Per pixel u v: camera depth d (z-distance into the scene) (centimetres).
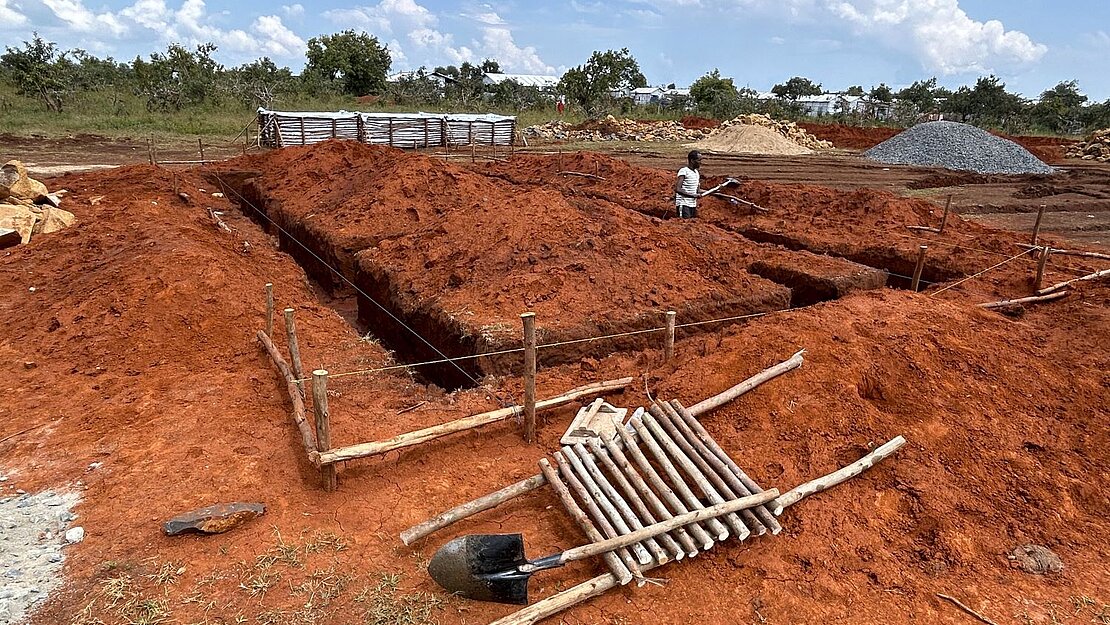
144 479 445
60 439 498
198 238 953
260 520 405
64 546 382
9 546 380
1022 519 445
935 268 953
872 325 628
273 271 953
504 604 354
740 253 950
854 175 2208
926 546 419
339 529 402
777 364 551
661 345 713
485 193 1211
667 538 390
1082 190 1875
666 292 764
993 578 397
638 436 482
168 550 379
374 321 920
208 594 349
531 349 477
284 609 342
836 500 445
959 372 577
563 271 778
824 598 374
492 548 354
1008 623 363
